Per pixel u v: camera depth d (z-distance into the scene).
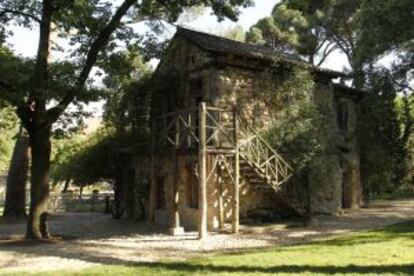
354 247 13.19
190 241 16.23
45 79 16.69
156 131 20.31
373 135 30.72
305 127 20.84
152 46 19.38
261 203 20.95
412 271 10.01
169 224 20.98
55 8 17.33
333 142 24.84
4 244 16.19
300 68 22.06
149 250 14.56
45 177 17.70
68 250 14.79
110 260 12.89
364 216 22.92
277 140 20.47
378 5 26.17
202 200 16.70
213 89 20.44
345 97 27.80
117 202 25.39
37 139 17.53
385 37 26.97
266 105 21.67
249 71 21.55
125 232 19.20
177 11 19.61
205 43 20.75
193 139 19.17
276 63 21.67
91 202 35.03
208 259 12.12
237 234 17.44
